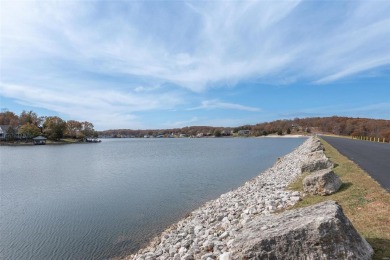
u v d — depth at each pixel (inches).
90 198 802.8
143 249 432.8
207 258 288.8
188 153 2564.0
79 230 537.3
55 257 426.6
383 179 458.0
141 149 3513.8
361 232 260.7
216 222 442.6
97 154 2733.8
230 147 3457.2
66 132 6097.4
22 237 505.4
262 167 1417.3
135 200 765.3
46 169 1535.4
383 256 209.5
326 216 199.9
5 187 999.6
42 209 691.4
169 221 579.8
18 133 5285.4
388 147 1253.1
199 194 821.9
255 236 207.9
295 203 416.2
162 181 1056.8
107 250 446.0
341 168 595.8
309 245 190.1
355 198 367.2
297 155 1363.2
